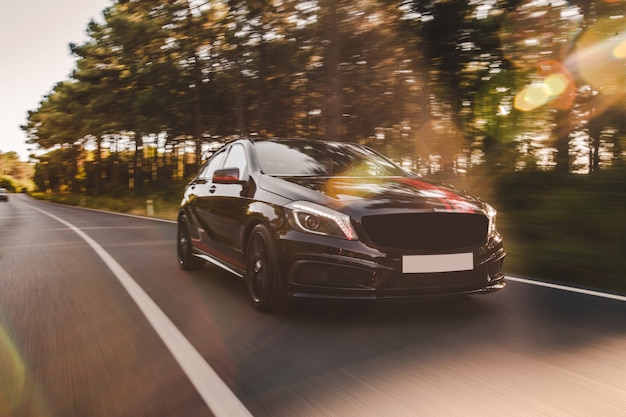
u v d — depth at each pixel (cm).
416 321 403
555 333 372
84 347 353
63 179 7700
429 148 1788
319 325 395
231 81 2758
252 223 457
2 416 252
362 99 2127
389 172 523
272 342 357
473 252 398
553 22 1439
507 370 303
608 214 746
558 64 1459
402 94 2027
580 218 770
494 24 1548
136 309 454
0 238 1161
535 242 812
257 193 462
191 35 2775
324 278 385
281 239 405
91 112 3409
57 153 6284
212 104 3002
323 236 387
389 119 2108
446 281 391
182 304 469
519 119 1357
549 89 1378
